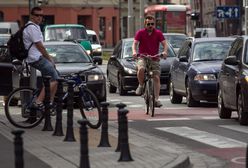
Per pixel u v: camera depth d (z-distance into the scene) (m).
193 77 41.59
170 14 111.88
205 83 40.94
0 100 50.34
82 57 44.22
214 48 44.31
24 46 29.61
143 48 37.09
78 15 181.62
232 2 94.94
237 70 33.03
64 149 24.34
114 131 30.53
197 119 35.50
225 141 27.80
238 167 22.47
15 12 176.12
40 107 30.05
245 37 34.88
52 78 29.70
